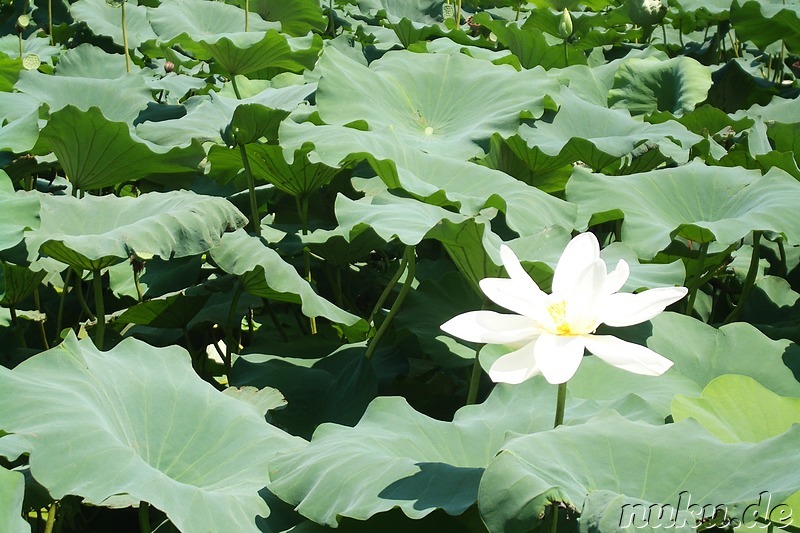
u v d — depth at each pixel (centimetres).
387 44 586
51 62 591
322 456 190
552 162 389
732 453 165
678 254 341
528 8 776
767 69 667
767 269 398
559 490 145
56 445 177
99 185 351
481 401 302
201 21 595
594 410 210
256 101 416
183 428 211
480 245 248
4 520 154
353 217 281
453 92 419
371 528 181
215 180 418
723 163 405
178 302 318
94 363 214
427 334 303
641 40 697
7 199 279
